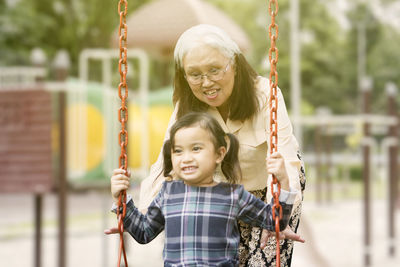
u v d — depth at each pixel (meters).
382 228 15.00
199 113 2.88
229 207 2.83
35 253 9.20
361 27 40.72
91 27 27.33
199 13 10.82
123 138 2.89
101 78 27.41
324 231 14.43
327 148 18.42
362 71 39.88
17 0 25.12
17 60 24.44
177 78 3.13
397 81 41.25
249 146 3.11
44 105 8.56
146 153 9.74
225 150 2.87
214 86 2.98
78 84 9.93
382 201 20.91
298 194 2.90
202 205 2.83
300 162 3.04
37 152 8.57
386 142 11.61
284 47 38.22
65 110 8.58
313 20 38.66
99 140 9.65
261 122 3.12
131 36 11.33
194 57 2.95
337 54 40.22
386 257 11.57
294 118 12.05
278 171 2.71
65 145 8.62
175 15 11.04
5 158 8.67
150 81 27.89
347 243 12.84
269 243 3.16
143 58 10.01
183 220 2.82
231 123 3.14
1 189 8.67
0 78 12.92
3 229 14.20
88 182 9.38
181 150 2.83
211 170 2.83
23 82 13.01
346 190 21.67
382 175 22.44
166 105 10.47
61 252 8.56
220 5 35.25
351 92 41.03
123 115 2.88
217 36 2.96
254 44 36.78
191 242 2.80
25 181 8.60
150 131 10.12
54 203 19.67
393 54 42.00
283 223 2.78
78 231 14.03
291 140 3.08
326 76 39.81
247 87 3.06
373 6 42.62
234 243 2.84
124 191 2.87
